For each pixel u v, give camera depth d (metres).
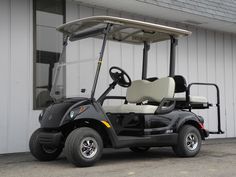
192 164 5.65
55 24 7.45
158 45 9.05
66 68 6.82
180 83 6.61
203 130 6.68
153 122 6.10
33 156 6.23
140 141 5.87
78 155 5.20
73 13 7.70
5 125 6.76
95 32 5.94
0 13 6.80
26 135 6.96
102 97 5.93
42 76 7.21
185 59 9.62
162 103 6.20
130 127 6.11
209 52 10.16
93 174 4.81
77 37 6.31
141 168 5.28
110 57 8.16
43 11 7.30
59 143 5.43
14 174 4.87
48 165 5.51
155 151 7.29
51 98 6.70
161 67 9.08
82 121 5.43
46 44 7.30
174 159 6.18
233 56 10.75
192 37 9.80
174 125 6.30
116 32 6.42
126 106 6.20
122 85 6.25
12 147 6.82
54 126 5.38
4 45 6.81
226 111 10.41
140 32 6.45
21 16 7.02
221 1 9.50
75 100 5.52
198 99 6.79
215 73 10.26
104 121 5.46
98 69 5.66
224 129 10.33
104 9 8.16
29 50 7.07
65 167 5.32
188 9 8.51
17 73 6.91
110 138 5.54
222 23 9.44
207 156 6.53
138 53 8.62
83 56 7.63
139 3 7.75
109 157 6.43
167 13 8.52
